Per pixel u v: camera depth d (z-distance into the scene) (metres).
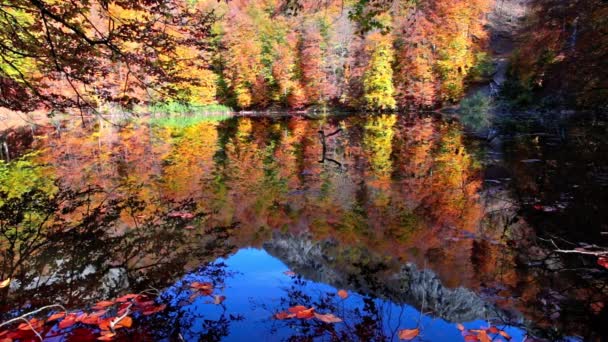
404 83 30.47
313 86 33.38
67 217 5.10
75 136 15.12
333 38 32.06
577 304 2.75
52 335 2.30
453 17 17.05
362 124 19.98
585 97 12.97
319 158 9.73
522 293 2.95
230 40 30.47
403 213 5.30
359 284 3.19
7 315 2.67
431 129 16.59
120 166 8.81
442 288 3.06
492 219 4.83
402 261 3.69
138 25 4.05
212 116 29.44
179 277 3.31
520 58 22.52
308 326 2.49
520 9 31.36
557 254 3.64
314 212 5.39
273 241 4.27
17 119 15.78
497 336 2.38
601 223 4.30
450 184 6.81
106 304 2.71
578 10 11.05
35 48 4.18
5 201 5.91
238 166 8.73
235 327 2.47
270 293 3.02
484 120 20.09
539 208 5.03
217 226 4.79
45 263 3.63
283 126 19.47
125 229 4.63
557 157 8.54
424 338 2.34
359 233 4.55
